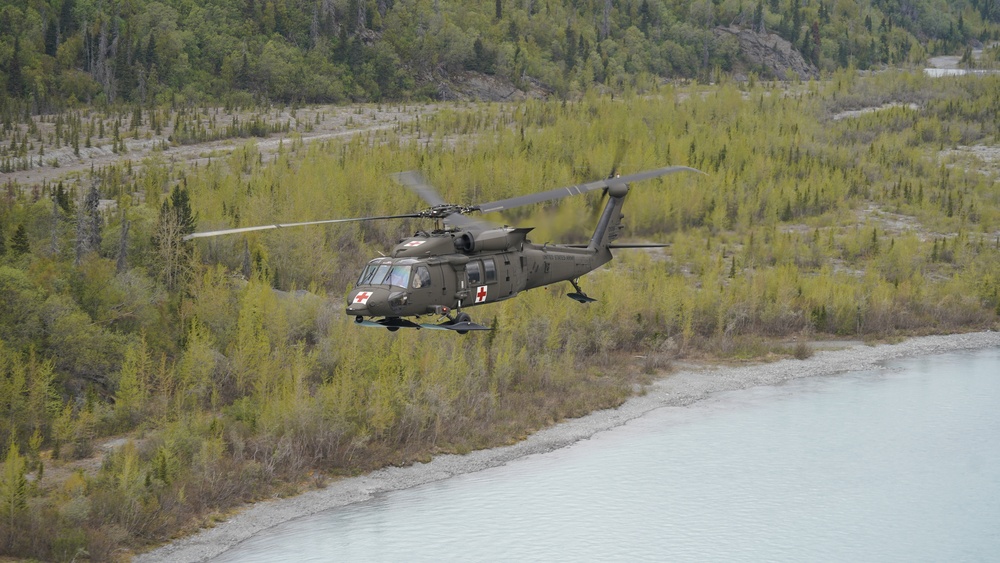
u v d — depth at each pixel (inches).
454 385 2652.6
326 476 2309.3
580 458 2501.2
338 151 5182.1
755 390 3107.8
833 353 3550.7
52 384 2516.0
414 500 2225.6
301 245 3521.2
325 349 2770.7
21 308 2564.0
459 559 1972.2
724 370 3309.5
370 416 2480.3
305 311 2984.7
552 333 3193.9
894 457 2539.4
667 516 2188.7
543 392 2940.5
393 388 2534.5
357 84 7578.7
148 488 2050.9
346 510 2160.4
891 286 4050.2
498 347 3002.0
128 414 2445.9
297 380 2389.3
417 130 6033.5
